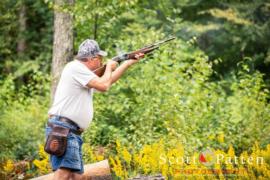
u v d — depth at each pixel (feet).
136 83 60.75
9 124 65.00
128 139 58.18
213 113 61.72
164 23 90.12
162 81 59.77
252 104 61.36
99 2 64.44
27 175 54.54
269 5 88.22
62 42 67.21
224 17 88.53
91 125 58.29
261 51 91.25
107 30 68.74
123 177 47.70
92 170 44.73
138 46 63.10
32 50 103.96
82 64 39.22
